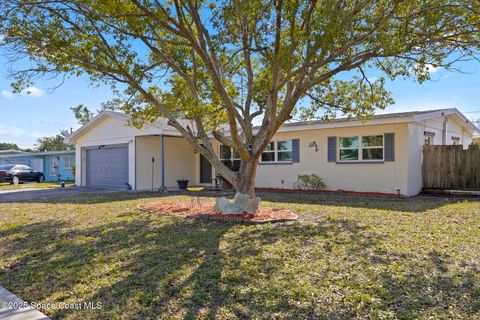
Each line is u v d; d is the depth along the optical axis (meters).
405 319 2.99
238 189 8.33
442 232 6.10
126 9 6.68
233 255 4.90
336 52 6.35
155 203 10.45
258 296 3.50
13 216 8.84
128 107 9.12
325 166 13.93
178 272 4.26
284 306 3.28
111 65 7.75
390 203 9.94
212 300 3.45
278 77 7.45
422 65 7.00
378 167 12.53
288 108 7.42
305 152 14.53
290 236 5.96
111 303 3.46
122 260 4.84
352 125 12.76
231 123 7.62
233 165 16.19
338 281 3.85
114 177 18.03
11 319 3.12
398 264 4.39
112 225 7.27
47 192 16.03
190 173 18.83
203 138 8.73
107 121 18.06
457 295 3.46
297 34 6.52
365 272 4.12
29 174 24.77
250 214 7.75
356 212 8.31
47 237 6.36
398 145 12.02
